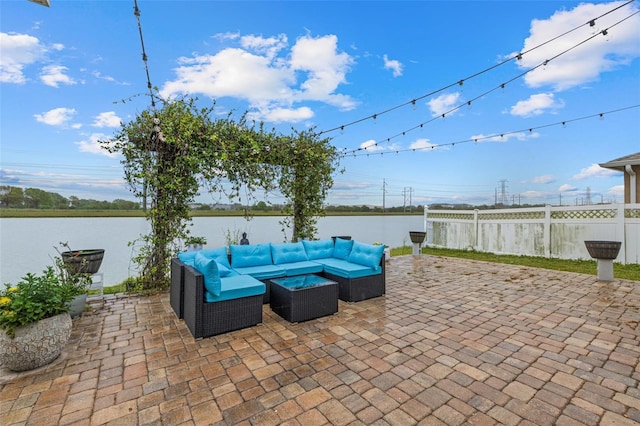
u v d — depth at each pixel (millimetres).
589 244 5719
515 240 9078
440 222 10977
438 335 3166
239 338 3109
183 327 3422
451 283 5512
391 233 12680
